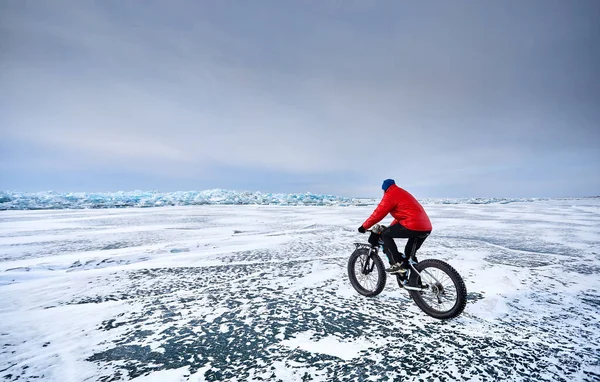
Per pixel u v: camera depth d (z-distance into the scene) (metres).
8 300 3.95
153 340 2.82
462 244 8.29
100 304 3.80
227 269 5.64
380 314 3.43
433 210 26.12
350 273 4.30
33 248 7.95
